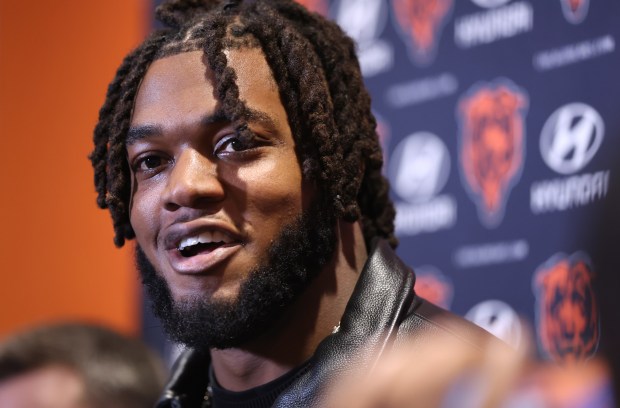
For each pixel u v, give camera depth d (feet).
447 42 10.24
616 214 8.69
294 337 5.25
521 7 9.68
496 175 9.73
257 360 5.32
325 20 6.06
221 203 5.00
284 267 5.04
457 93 10.11
